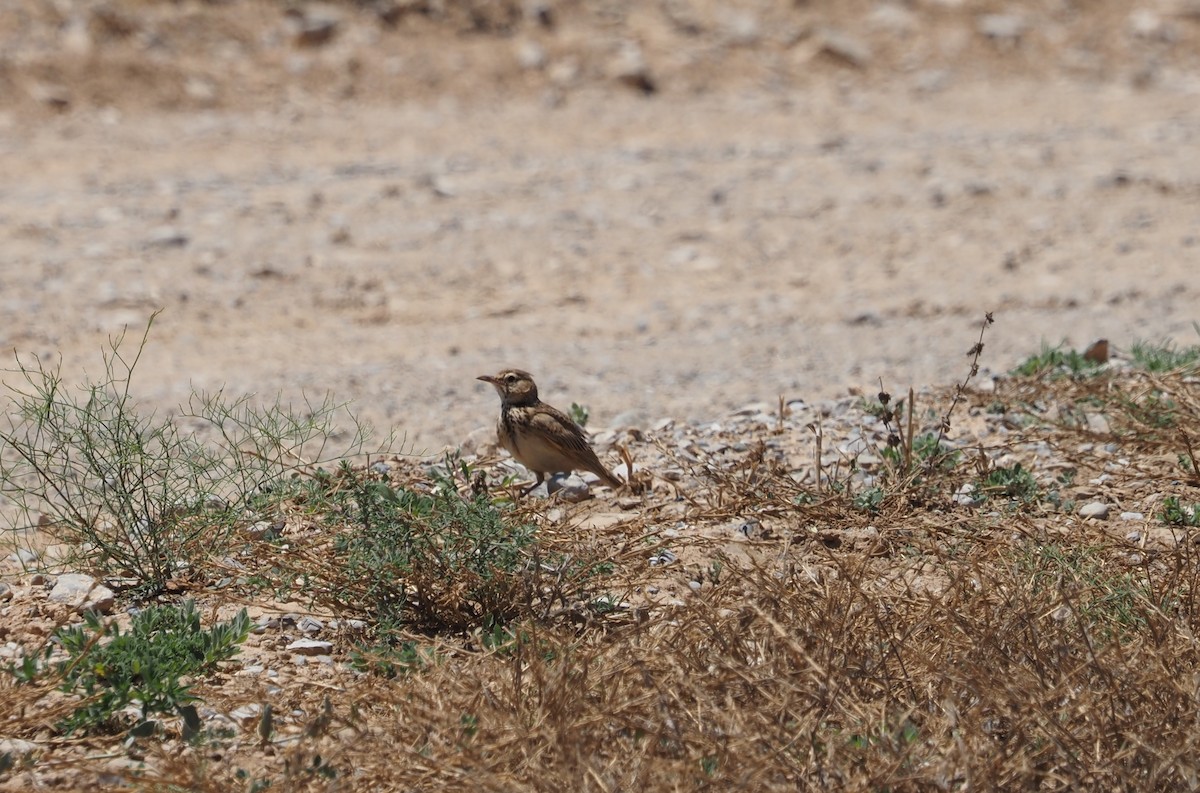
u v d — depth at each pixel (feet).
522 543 40.32
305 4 138.41
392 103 127.75
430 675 34.60
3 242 89.76
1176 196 108.68
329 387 67.72
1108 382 58.54
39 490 49.85
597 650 34.30
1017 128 129.70
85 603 39.24
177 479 43.11
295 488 45.09
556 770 29.84
